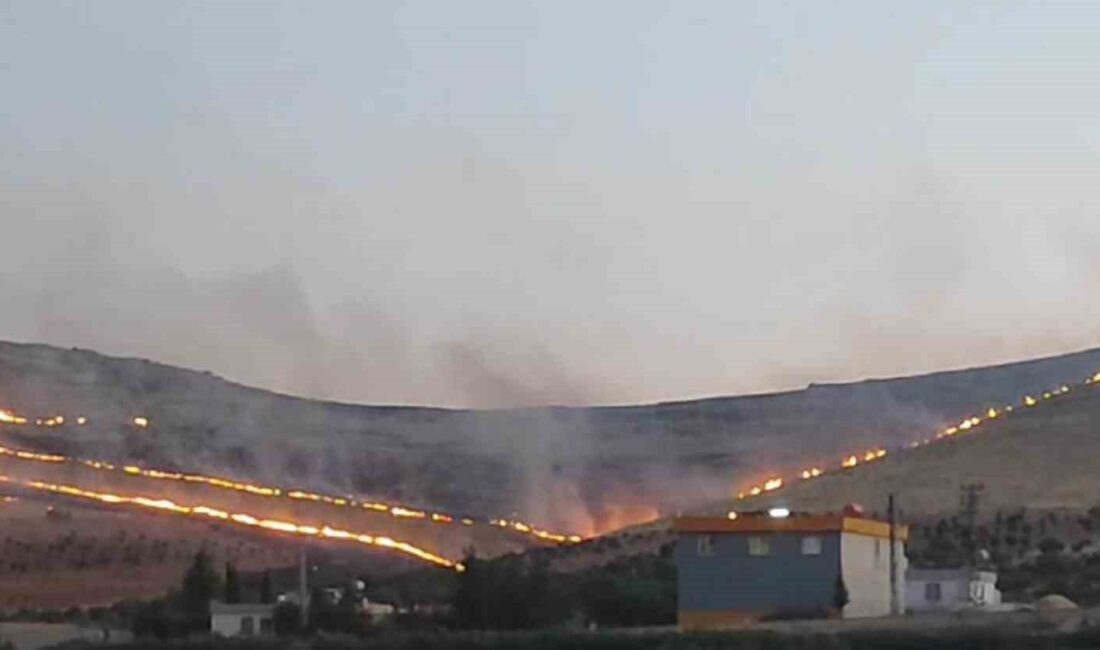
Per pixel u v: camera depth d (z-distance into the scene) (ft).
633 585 435.53
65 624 470.39
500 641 337.93
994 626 339.16
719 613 399.85
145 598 625.41
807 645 317.83
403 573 620.49
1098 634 321.73
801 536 398.83
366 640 354.13
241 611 444.55
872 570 412.57
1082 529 619.67
